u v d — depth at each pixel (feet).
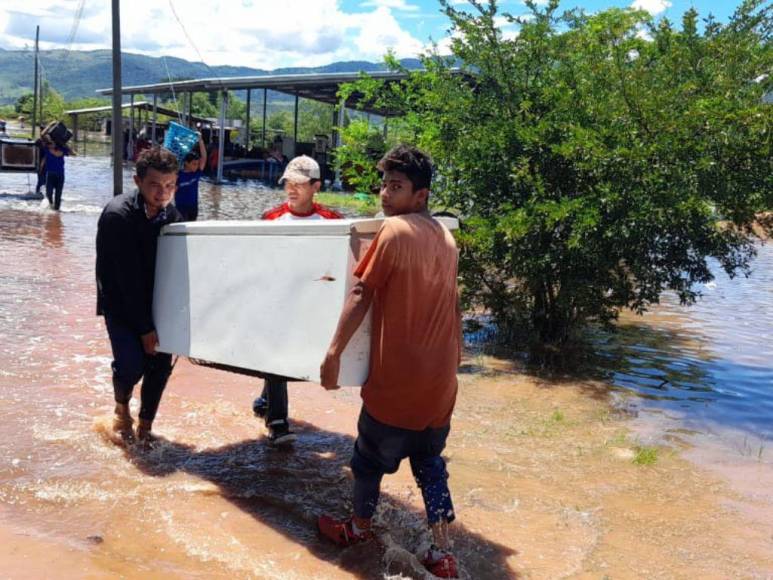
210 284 13.84
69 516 12.81
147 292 14.94
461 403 20.99
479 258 26.21
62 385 19.20
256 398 19.49
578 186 25.08
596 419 20.21
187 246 14.20
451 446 17.74
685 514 14.78
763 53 25.45
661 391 22.95
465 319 29.91
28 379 19.44
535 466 16.85
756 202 23.36
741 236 25.41
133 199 14.71
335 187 98.84
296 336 12.40
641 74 25.20
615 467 16.99
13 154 68.85
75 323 25.29
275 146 134.21
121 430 16.35
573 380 23.80
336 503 14.06
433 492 12.13
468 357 25.93
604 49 26.20
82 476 14.34
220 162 108.37
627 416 20.57
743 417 20.79
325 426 18.43
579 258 24.47
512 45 27.07
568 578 12.18
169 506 13.48
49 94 329.31
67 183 89.97
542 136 24.56
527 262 24.58
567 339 27.50
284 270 12.50
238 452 16.26
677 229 23.91
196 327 14.20
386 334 11.32
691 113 22.95
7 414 16.99
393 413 11.60
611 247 24.09
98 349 22.56
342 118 82.28
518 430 19.11
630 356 26.89
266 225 12.69
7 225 48.62
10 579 10.75
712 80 25.30
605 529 13.98
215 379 21.21
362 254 11.83
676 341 29.48
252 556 12.03
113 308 15.24
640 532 13.96
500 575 12.13
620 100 24.94
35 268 34.35
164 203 14.56
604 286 25.16
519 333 28.17
